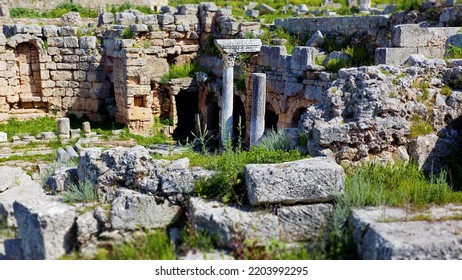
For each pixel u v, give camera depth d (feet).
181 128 100.89
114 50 93.61
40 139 84.89
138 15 97.55
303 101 73.61
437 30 58.34
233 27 90.99
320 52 77.71
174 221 29.71
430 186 31.99
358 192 29.71
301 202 28.68
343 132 36.76
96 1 128.88
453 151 38.45
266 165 29.53
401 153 37.96
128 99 91.86
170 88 95.40
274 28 91.30
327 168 28.86
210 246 26.86
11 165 66.44
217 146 87.15
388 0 130.21
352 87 39.24
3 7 107.86
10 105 97.40
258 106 64.49
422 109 39.19
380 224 26.21
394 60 56.59
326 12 104.68
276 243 26.68
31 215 27.35
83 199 30.55
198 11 98.53
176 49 97.04
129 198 28.89
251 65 82.74
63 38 97.09
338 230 26.94
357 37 77.20
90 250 27.45
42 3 122.01
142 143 86.79
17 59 96.73
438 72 41.50
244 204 29.14
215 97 94.17
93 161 31.94
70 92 99.19
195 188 29.94
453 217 27.58
